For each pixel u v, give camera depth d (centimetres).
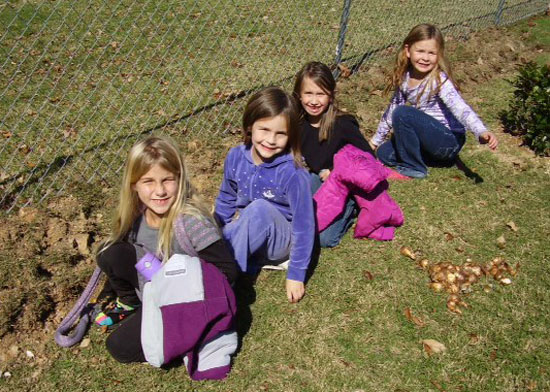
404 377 265
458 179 424
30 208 367
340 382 262
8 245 332
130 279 273
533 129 464
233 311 255
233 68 613
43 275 320
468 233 363
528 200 400
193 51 661
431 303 305
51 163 410
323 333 287
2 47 659
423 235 358
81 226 355
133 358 266
